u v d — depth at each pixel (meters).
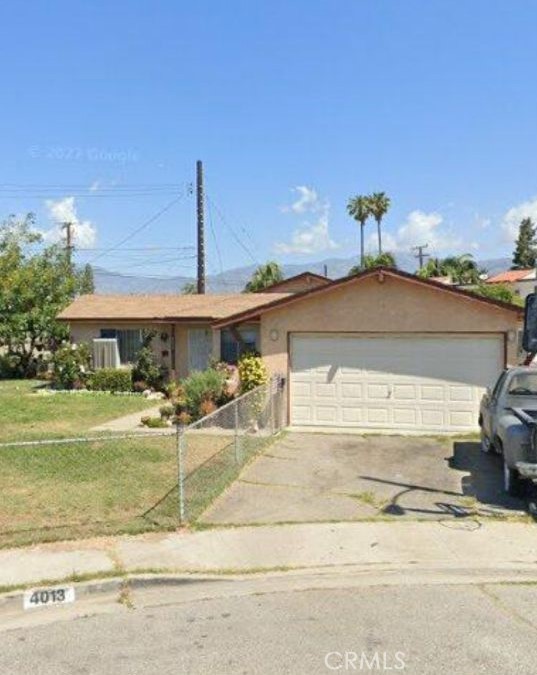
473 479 10.59
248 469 11.15
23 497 9.18
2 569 6.70
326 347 15.68
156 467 10.91
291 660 4.95
